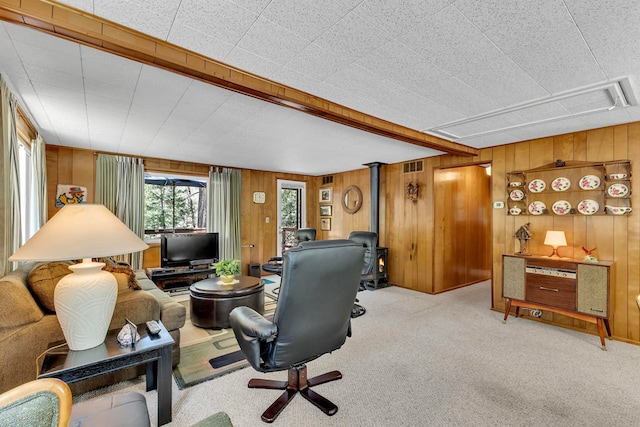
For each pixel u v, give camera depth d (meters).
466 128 3.33
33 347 1.85
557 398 2.07
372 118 2.94
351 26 1.54
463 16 1.46
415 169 5.22
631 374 2.39
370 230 5.74
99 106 2.71
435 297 4.73
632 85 2.21
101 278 1.77
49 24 1.37
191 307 3.50
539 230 3.70
